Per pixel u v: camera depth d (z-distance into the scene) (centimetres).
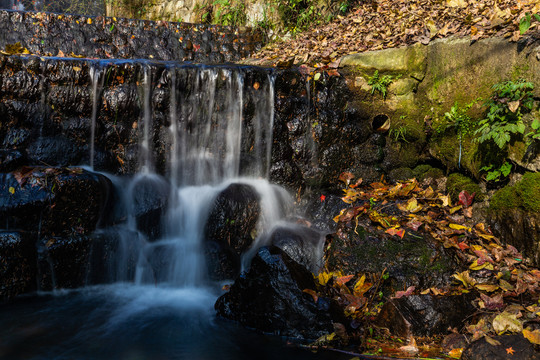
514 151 377
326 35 680
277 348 293
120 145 462
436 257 357
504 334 282
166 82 466
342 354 283
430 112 477
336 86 511
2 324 323
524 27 359
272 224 455
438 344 289
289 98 495
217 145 486
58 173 397
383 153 515
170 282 420
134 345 296
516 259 358
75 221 393
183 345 296
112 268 407
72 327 321
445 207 425
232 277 431
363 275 357
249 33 763
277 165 491
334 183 503
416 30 517
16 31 601
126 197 431
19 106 426
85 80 445
